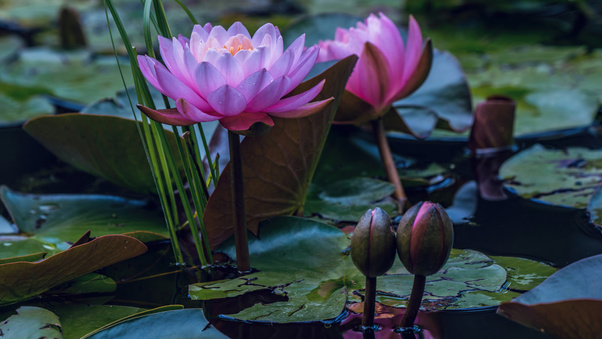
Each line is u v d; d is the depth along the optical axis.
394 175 1.94
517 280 1.70
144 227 1.84
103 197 1.94
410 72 1.88
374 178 2.01
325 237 1.76
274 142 1.75
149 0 1.70
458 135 2.50
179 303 1.69
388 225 1.58
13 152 2.44
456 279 1.69
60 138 1.87
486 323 1.64
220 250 1.78
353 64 1.78
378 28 1.88
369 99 1.90
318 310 1.66
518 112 2.63
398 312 1.65
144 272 1.76
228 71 1.62
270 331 1.64
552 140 2.36
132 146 1.84
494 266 1.71
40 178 2.16
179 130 1.90
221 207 1.75
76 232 1.82
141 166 1.86
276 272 1.72
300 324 1.64
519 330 1.63
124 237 1.69
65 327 1.65
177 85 1.62
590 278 1.62
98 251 1.69
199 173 1.76
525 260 1.74
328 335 1.63
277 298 1.68
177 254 1.77
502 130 2.25
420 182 1.96
